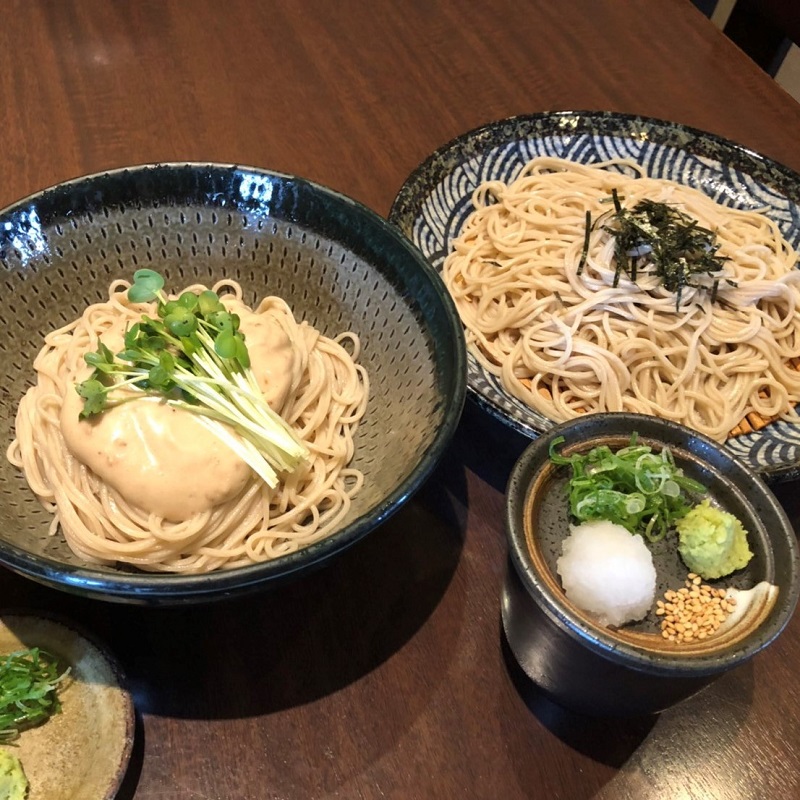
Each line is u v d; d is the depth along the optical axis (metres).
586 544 0.28
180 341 0.32
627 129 0.49
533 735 0.30
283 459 0.32
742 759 0.30
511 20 0.59
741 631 0.27
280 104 0.51
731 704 0.31
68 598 0.32
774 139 0.52
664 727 0.31
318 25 0.57
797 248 0.46
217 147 0.48
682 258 0.42
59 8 0.55
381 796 0.29
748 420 0.41
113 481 0.30
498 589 0.34
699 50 0.58
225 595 0.26
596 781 0.30
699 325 0.42
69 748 0.28
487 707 0.31
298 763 0.29
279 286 0.39
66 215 0.35
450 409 0.29
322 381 0.36
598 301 0.42
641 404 0.41
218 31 0.55
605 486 0.30
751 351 0.42
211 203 0.37
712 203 0.47
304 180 0.36
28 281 0.35
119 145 0.48
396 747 0.30
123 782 0.28
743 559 0.29
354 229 0.36
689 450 0.31
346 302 0.37
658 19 0.61
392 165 0.49
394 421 0.34
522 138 0.48
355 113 0.51
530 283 0.43
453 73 0.55
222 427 0.31
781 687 0.32
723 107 0.54
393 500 0.27
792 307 0.44
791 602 0.27
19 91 0.50
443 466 0.37
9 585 0.32
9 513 0.31
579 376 0.41
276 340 0.34
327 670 0.31
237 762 0.29
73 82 0.51
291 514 0.33
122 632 0.31
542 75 0.55
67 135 0.48
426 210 0.44
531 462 0.29
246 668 0.31
